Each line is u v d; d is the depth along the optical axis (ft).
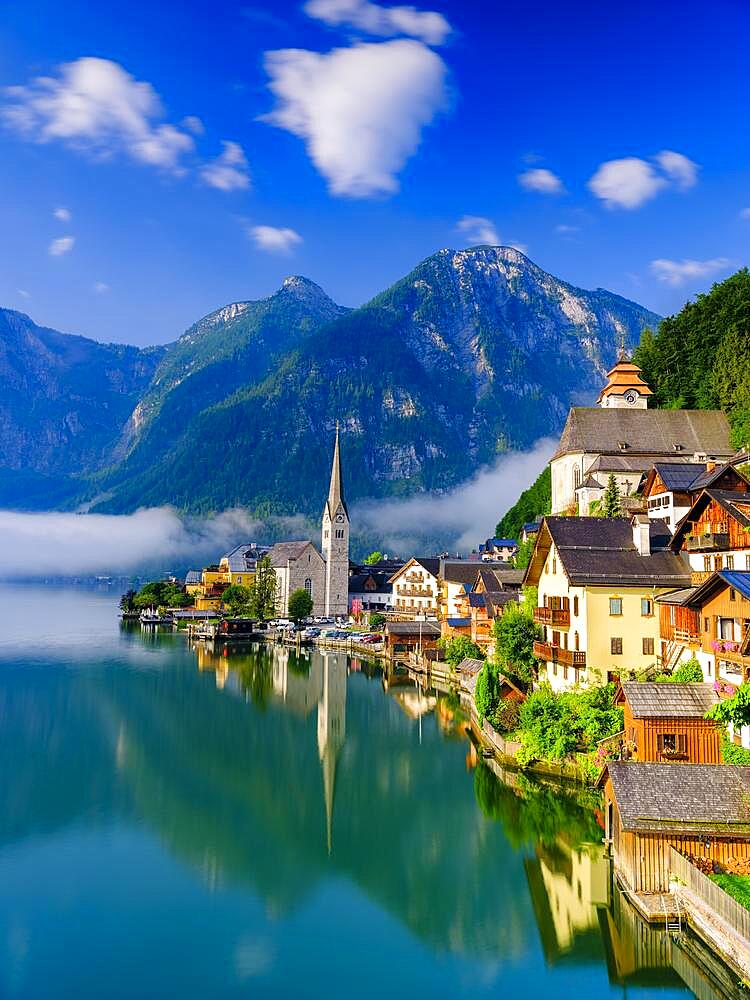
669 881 130.72
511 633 266.16
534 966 133.90
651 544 232.12
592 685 215.10
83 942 142.82
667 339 478.59
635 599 220.23
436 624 501.56
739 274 454.40
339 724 308.19
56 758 254.27
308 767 248.32
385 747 272.72
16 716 308.19
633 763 141.08
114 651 513.04
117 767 246.68
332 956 137.59
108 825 199.52
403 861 177.37
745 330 426.10
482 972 132.16
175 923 150.10
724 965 114.42
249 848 186.09
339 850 184.24
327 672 446.19
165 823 201.36
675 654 202.90
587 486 368.48
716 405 417.28
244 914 154.30
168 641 590.96
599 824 184.75
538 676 261.44
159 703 340.59
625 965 132.05
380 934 145.79
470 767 247.70
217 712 326.03
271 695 367.04
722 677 176.14
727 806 133.28
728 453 378.12
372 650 528.22
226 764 250.98
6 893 161.79
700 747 160.04
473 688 310.86
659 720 160.45
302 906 157.69
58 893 162.20
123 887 165.37
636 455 379.55
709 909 118.62
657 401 465.06
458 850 182.29
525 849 180.45
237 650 552.82
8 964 135.03
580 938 144.36
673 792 135.85
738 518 196.54
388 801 216.13
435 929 147.13
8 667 431.02
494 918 150.82
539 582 264.11
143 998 125.39
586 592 219.41
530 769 213.25
